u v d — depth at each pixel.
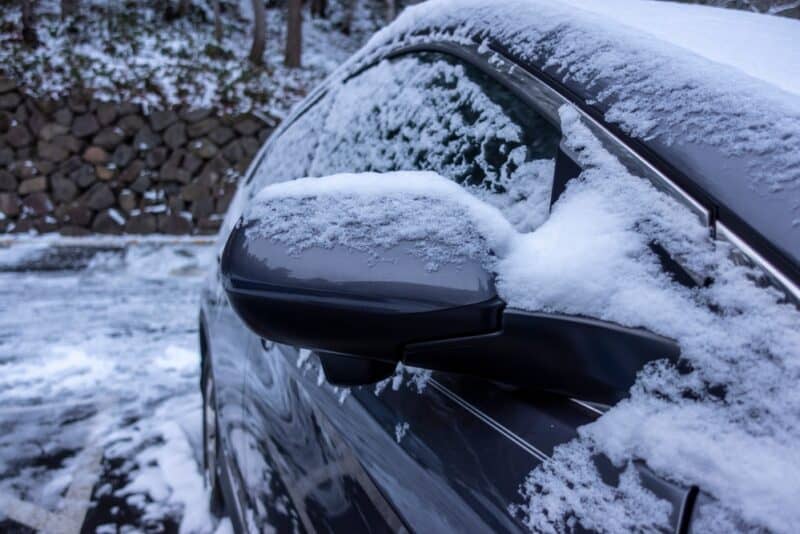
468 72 1.24
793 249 0.68
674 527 0.61
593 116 0.93
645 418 0.70
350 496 1.07
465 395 0.93
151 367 4.51
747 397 0.64
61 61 9.56
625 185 0.84
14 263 7.45
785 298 0.66
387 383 1.10
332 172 1.65
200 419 3.68
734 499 0.59
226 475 2.10
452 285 0.80
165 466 3.12
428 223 0.84
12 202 8.69
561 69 1.03
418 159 1.29
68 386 4.11
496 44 1.20
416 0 17.09
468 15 1.34
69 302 6.04
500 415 0.86
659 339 0.72
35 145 8.75
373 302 0.80
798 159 0.73
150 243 8.81
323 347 0.87
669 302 0.73
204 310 2.83
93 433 3.47
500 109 1.12
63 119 8.79
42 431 3.47
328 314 0.83
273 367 1.66
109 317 5.64
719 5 1.38
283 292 0.84
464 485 0.83
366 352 0.86
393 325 0.81
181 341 5.10
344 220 0.86
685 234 0.76
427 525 0.85
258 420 1.70
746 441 0.61
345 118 1.73
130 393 4.04
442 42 1.38
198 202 9.30
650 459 0.67
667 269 0.76
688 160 0.80
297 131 2.21
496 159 1.09
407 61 1.52
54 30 10.74
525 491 0.76
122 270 7.46
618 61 0.96
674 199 0.79
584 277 0.79
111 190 8.99
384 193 0.88
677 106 0.85
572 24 1.08
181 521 2.70
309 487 1.24
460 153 1.18
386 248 0.82
